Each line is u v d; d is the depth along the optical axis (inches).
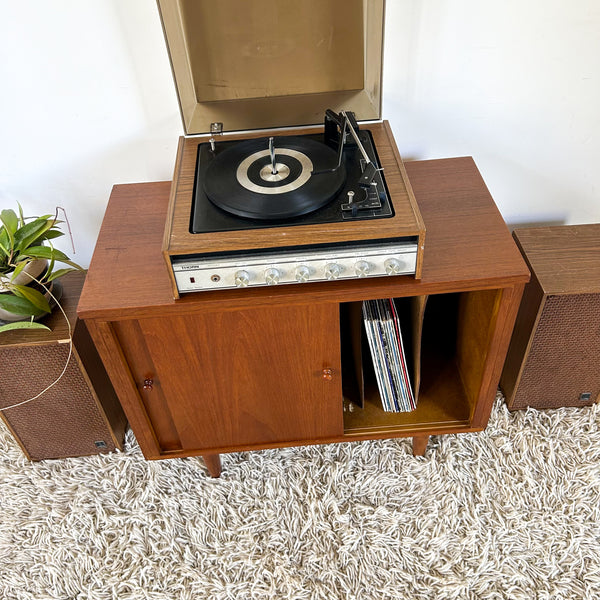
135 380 45.8
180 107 47.4
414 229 37.7
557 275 50.3
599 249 52.7
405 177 42.2
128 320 41.3
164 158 54.7
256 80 46.8
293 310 41.3
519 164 56.8
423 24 47.0
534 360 54.7
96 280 41.9
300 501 53.9
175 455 52.0
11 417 54.6
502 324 43.6
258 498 54.3
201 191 42.6
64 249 61.0
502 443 56.5
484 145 55.3
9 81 48.4
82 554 51.3
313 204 39.3
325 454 56.6
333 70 46.5
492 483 54.1
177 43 44.2
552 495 52.9
